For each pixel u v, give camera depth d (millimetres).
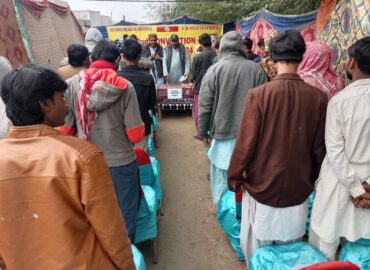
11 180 1040
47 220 1067
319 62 2430
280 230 2102
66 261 1102
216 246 2916
